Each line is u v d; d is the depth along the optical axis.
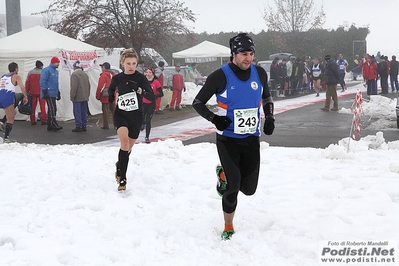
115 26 22.47
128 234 5.15
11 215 5.91
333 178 7.30
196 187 7.01
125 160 6.91
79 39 22.86
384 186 6.61
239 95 4.85
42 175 7.94
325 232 4.99
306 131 14.03
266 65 29.06
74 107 14.89
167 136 13.80
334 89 18.52
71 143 13.02
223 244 4.82
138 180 7.46
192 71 25.30
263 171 7.84
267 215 5.64
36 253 4.53
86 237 5.02
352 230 5.05
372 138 10.67
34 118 16.45
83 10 22.38
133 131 7.01
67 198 6.63
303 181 7.10
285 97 25.73
